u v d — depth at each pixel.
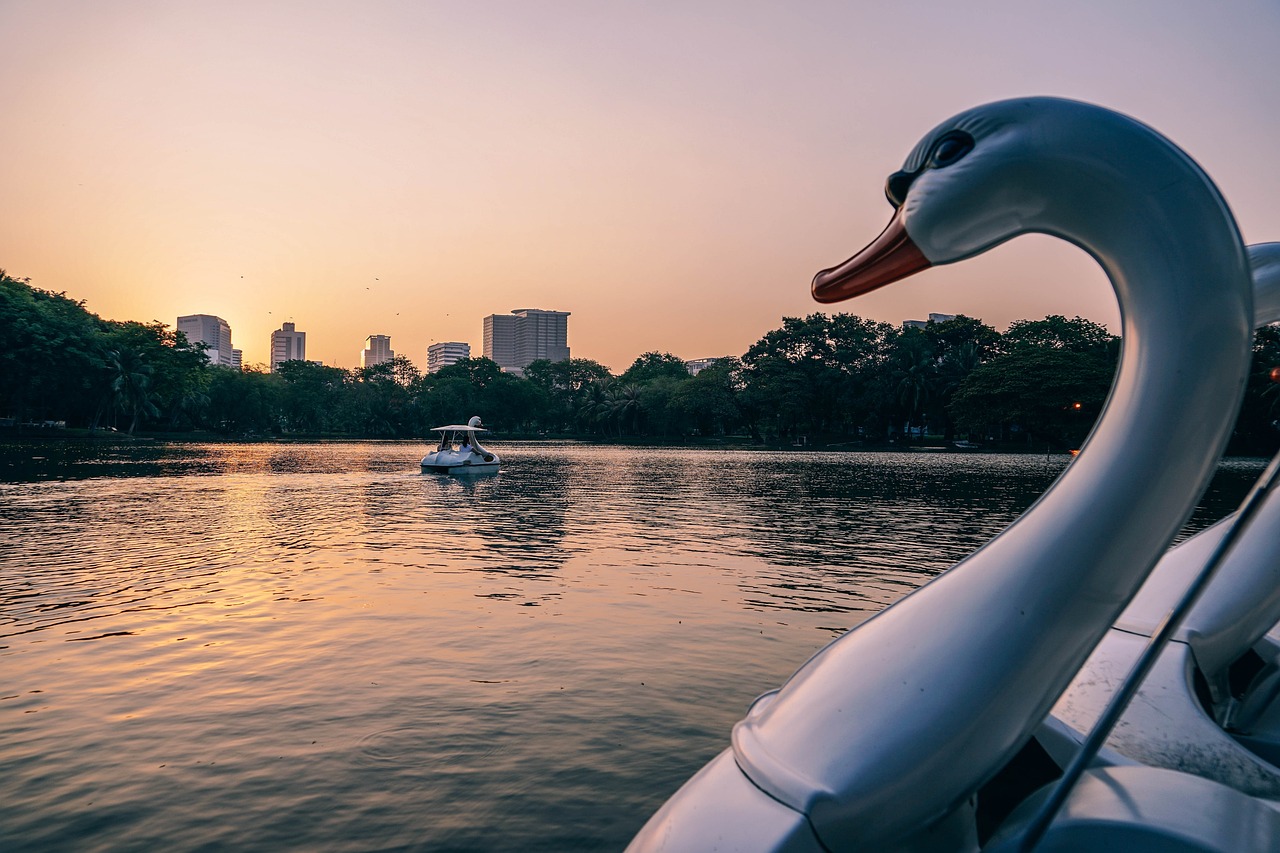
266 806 4.27
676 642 7.59
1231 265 1.50
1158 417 1.53
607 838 3.95
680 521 17.78
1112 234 1.57
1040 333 77.25
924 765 1.59
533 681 6.39
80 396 69.06
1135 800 1.62
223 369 100.44
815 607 9.13
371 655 7.11
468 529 16.16
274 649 7.30
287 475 32.09
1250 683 2.69
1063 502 1.63
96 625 8.16
